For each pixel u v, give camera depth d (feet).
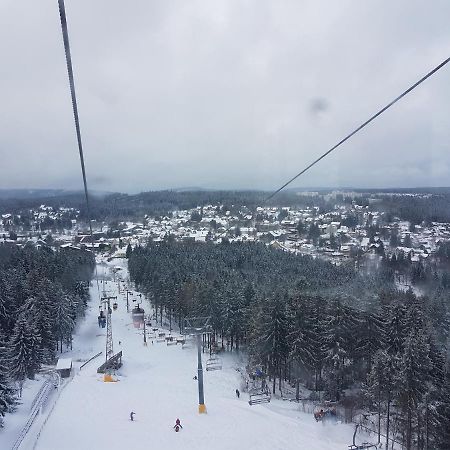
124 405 122.31
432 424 93.35
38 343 155.94
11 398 117.60
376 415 119.03
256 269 235.81
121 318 270.87
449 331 119.24
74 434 98.99
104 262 436.76
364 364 133.28
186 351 196.44
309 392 143.13
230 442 96.99
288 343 146.30
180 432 102.06
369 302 137.69
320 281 177.37
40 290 199.82
